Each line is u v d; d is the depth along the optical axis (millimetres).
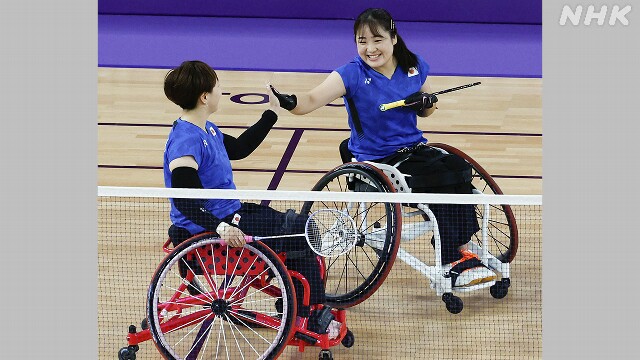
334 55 29875
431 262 17516
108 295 16172
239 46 30578
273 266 14164
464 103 25812
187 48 30375
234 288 15141
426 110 17609
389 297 16594
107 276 16703
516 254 17859
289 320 14203
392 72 16922
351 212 18719
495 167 21750
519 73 28406
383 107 16609
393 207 15703
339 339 14727
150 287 14305
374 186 16016
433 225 16172
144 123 24406
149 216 18953
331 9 33094
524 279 17094
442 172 16469
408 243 18297
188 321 14766
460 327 15586
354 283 17016
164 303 14859
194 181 14055
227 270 14414
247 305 16172
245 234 14430
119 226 18500
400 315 16000
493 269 16719
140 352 15031
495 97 26359
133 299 16078
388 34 16562
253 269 14477
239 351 15016
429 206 16625
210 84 14383
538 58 29719
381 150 16938
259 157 22172
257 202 19109
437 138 23375
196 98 14359
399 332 15477
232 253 14414
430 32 31875
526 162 22047
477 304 16344
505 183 20906
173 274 16859
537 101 26078
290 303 14180
